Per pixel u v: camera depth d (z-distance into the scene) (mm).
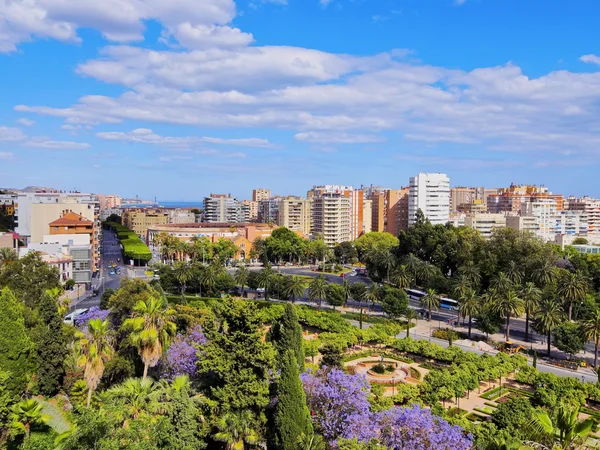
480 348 106875
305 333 112625
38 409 52625
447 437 46625
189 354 68625
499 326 112500
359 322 125562
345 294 140250
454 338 114438
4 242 140875
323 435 52812
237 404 50219
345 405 53688
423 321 133500
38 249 159875
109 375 66875
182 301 118438
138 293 85688
